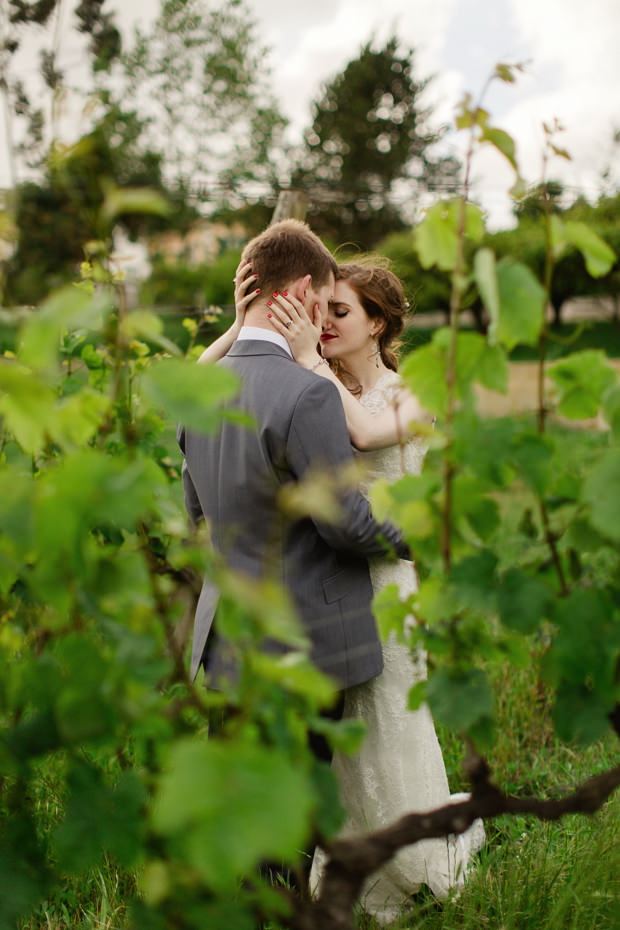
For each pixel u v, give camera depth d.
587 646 0.87
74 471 0.71
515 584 0.87
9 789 0.98
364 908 1.87
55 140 0.83
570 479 0.91
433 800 2.08
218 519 1.81
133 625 0.81
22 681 0.85
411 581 2.05
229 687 0.83
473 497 0.89
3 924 0.86
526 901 1.66
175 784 0.56
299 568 1.75
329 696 0.74
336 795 0.86
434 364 0.87
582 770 2.48
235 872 0.55
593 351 0.92
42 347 0.70
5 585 0.97
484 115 0.87
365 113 32.91
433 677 0.94
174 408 0.69
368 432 1.97
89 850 0.82
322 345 2.20
